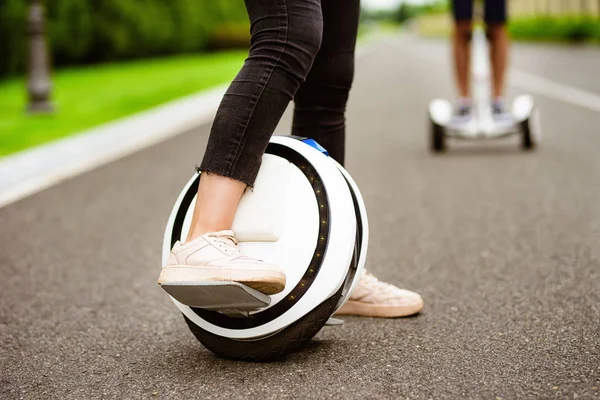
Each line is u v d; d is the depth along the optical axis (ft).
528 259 8.82
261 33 5.11
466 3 17.04
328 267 5.21
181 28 77.61
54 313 7.31
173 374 5.47
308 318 5.33
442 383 5.10
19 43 53.31
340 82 6.15
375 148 19.33
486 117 17.54
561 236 9.91
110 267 9.25
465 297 7.38
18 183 15.99
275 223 5.27
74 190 15.11
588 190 13.03
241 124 5.07
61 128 24.72
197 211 5.16
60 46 60.95
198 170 5.19
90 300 7.76
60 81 46.65
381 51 98.17
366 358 5.63
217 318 5.54
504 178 14.52
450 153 18.06
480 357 5.60
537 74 40.14
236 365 5.57
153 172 17.07
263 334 5.36
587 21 76.59
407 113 27.35
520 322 6.47
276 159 5.44
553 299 7.15
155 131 24.93
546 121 22.63
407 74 49.21
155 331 6.62
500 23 17.04
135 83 44.21
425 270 8.54
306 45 5.12
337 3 5.92
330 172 5.37
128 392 5.17
